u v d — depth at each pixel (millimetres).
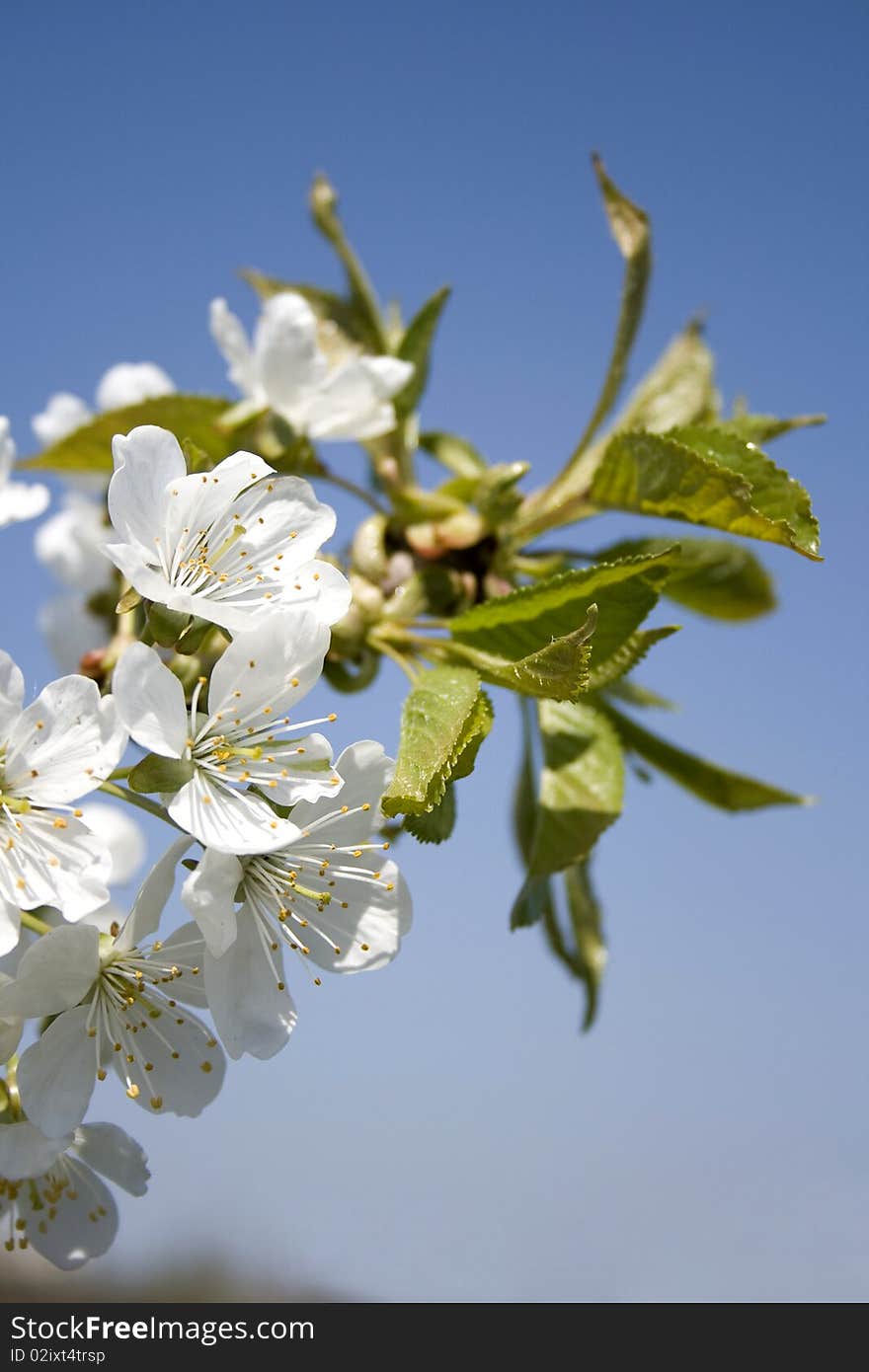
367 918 371
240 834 355
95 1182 385
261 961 363
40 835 359
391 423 427
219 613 359
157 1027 368
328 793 360
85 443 437
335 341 453
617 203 418
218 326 427
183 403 427
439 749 361
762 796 446
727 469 384
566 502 417
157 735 357
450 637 396
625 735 446
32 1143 360
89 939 359
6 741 360
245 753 362
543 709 411
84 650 463
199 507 365
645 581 378
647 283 419
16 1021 359
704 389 447
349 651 401
